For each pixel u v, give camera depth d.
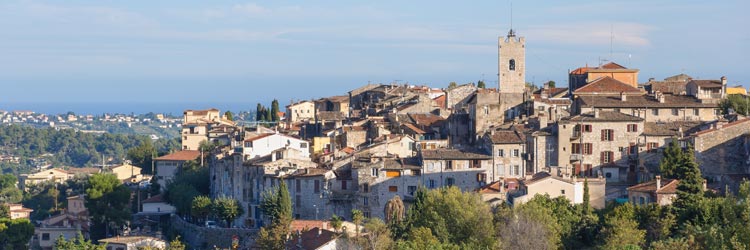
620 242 196.50
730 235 177.38
